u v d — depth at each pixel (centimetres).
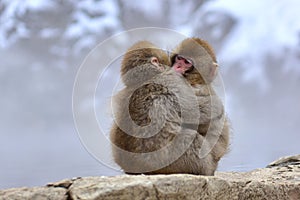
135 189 772
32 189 765
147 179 796
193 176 834
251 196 941
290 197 1040
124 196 766
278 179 1129
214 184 859
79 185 775
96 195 752
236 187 909
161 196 793
